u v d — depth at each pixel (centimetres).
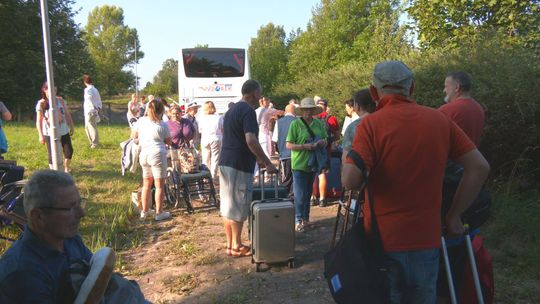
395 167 232
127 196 791
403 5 1074
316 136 589
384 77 246
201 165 789
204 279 468
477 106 354
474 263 300
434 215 239
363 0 2570
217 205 764
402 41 1539
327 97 1480
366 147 236
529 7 907
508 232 537
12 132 1816
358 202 260
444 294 321
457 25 984
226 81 1733
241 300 415
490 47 760
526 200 608
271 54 3359
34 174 211
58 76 3391
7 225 555
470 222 309
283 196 552
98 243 542
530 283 427
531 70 661
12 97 3116
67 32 3466
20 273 193
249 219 505
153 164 664
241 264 505
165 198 780
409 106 241
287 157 707
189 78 1719
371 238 247
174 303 417
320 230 623
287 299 418
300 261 511
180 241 582
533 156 688
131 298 227
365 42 2066
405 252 235
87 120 1389
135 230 632
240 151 490
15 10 3038
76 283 199
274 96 2181
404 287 240
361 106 474
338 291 246
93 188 852
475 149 244
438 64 817
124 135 1836
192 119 1165
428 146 233
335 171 772
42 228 205
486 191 320
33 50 3216
